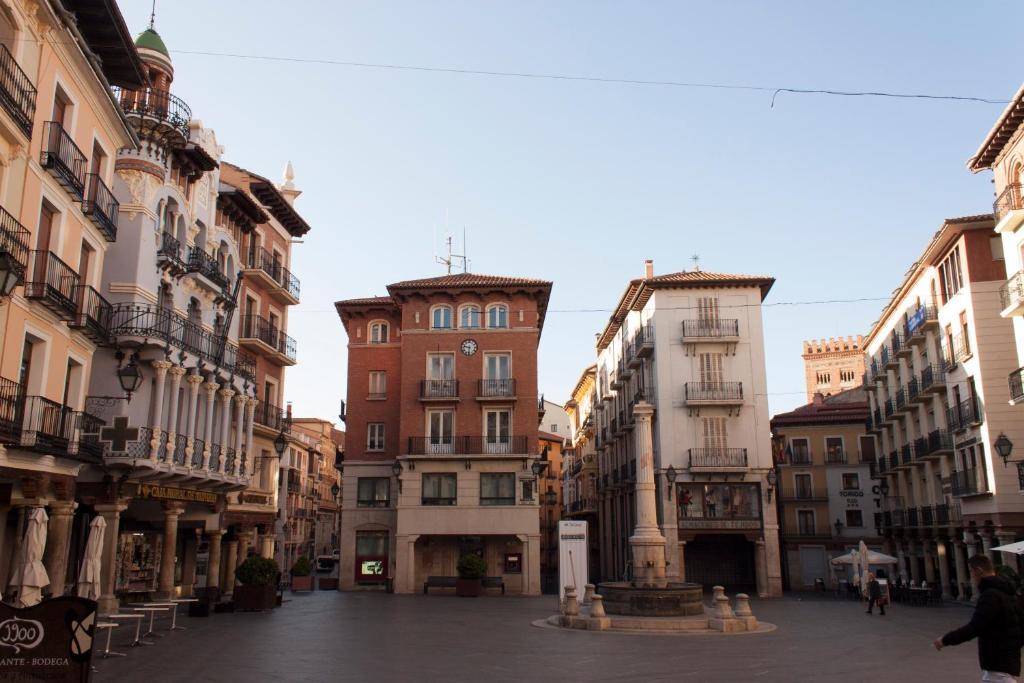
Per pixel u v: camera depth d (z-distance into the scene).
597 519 65.81
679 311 46.56
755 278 46.25
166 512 28.03
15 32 16.73
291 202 43.38
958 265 38.69
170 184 28.41
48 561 20.02
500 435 42.25
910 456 45.94
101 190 21.55
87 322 20.64
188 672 13.74
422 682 12.90
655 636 20.41
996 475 34.59
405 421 42.41
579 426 81.12
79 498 24.23
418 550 41.59
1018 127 29.50
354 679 13.12
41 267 18.16
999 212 30.91
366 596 37.84
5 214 16.31
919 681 13.23
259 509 37.03
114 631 20.58
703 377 45.66
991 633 7.44
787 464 57.69
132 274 26.05
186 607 28.25
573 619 22.52
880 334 52.88
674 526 43.88
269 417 38.44
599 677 13.58
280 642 18.41
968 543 37.69
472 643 18.53
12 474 17.88
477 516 40.84
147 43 29.66
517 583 40.78
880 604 30.20
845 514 56.53
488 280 44.50
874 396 54.31
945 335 40.66
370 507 43.69
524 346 43.19
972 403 37.22
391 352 45.94
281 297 39.91
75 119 19.80
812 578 55.84
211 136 32.06
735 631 21.48
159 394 26.06
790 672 14.23
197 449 28.95
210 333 31.16
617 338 58.53
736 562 48.72
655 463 46.25
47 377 19.05
